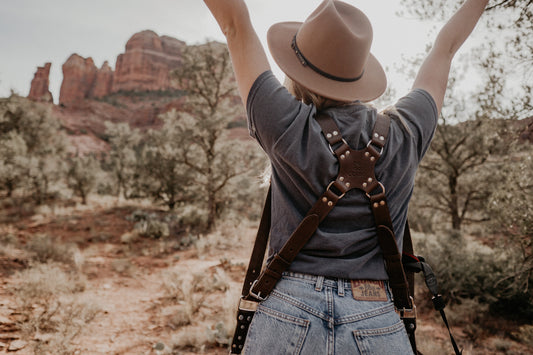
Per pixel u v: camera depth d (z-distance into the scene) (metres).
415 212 13.08
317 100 1.00
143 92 132.88
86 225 13.41
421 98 1.05
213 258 9.70
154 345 4.22
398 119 1.00
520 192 4.71
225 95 15.63
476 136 9.59
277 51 1.03
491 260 6.49
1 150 18.11
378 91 1.04
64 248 8.93
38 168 18.02
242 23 0.95
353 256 0.91
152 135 15.67
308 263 0.91
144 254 9.91
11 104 23.23
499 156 9.53
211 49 15.01
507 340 4.93
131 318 5.20
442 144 11.20
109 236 12.03
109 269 7.97
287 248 0.91
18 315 4.46
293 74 0.97
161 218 15.20
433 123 1.04
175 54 143.25
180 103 92.00
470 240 10.78
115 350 4.09
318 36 0.95
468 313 5.73
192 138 14.69
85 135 91.50
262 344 0.89
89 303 5.15
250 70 0.95
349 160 0.90
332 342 0.85
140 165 17.22
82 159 20.53
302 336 0.86
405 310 0.98
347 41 0.93
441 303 1.13
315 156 0.88
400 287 0.94
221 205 15.40
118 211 16.61
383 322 0.89
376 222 0.92
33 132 24.50
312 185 0.89
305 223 0.90
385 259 0.94
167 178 16.36
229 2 0.93
